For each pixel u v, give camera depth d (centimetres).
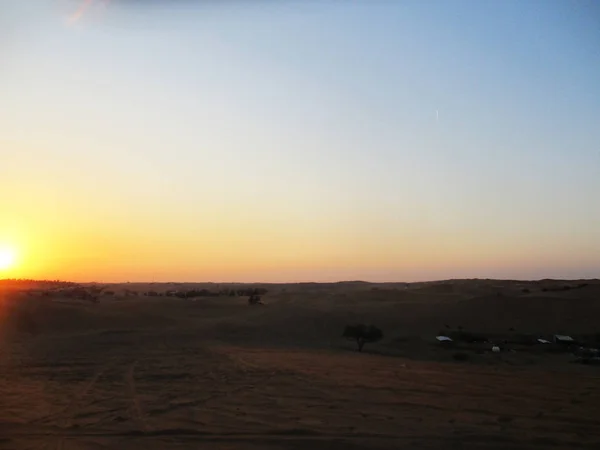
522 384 2891
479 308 8412
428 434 1786
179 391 2603
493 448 1642
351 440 1709
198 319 8244
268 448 1619
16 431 1809
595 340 6550
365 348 5719
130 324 7262
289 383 2847
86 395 2495
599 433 1831
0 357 4047
